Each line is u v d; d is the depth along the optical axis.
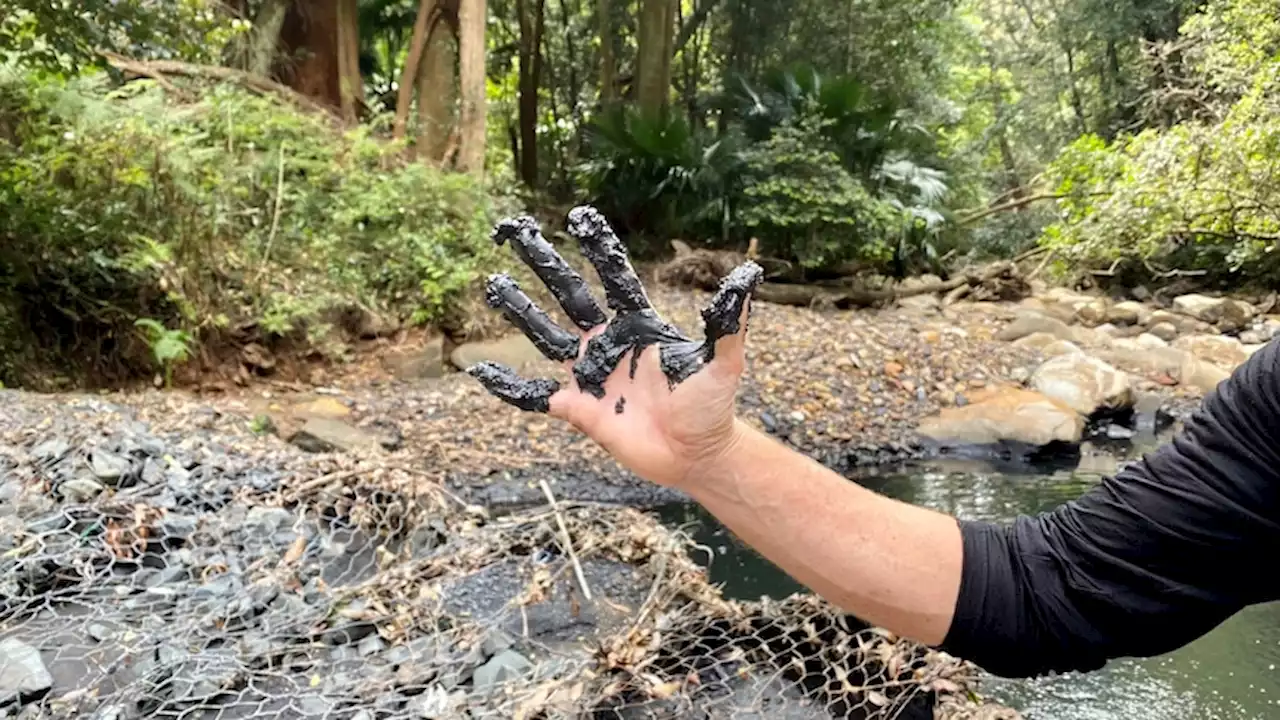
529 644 1.55
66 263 3.59
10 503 1.83
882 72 8.89
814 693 1.39
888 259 6.39
